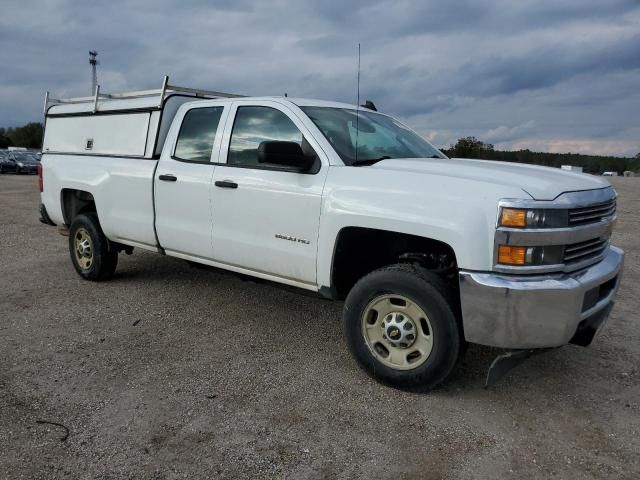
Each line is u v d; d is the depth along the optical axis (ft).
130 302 17.98
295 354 13.93
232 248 14.71
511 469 9.21
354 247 12.98
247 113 14.83
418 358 11.63
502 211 10.19
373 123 15.34
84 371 12.64
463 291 10.52
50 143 21.94
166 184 16.33
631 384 12.51
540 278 10.32
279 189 13.41
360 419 10.72
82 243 20.24
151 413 10.78
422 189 11.19
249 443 9.82
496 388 12.17
